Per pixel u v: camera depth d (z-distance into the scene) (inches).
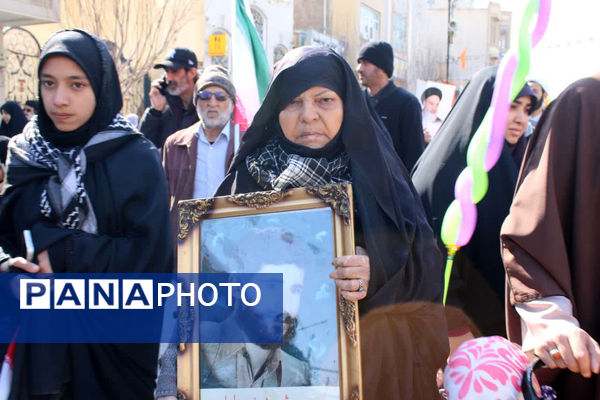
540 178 78.6
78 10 577.3
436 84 396.2
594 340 72.2
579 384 77.9
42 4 390.6
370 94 217.9
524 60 90.4
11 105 331.6
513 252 79.7
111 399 89.5
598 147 77.7
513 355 75.4
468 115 123.5
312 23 907.4
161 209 92.4
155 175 94.0
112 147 92.9
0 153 146.4
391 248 84.6
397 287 84.0
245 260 81.0
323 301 78.6
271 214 81.0
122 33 590.2
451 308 120.3
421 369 89.9
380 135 95.6
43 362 84.4
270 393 78.4
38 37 548.7
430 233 93.0
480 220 118.4
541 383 79.8
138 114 617.0
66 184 89.7
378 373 83.4
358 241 86.1
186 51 218.2
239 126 158.9
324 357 77.6
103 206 90.5
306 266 79.5
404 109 208.8
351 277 76.5
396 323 86.4
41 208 89.8
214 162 165.9
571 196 78.4
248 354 79.7
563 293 74.9
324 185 82.7
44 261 85.4
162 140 228.2
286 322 79.3
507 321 83.3
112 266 87.5
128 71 601.3
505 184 119.4
